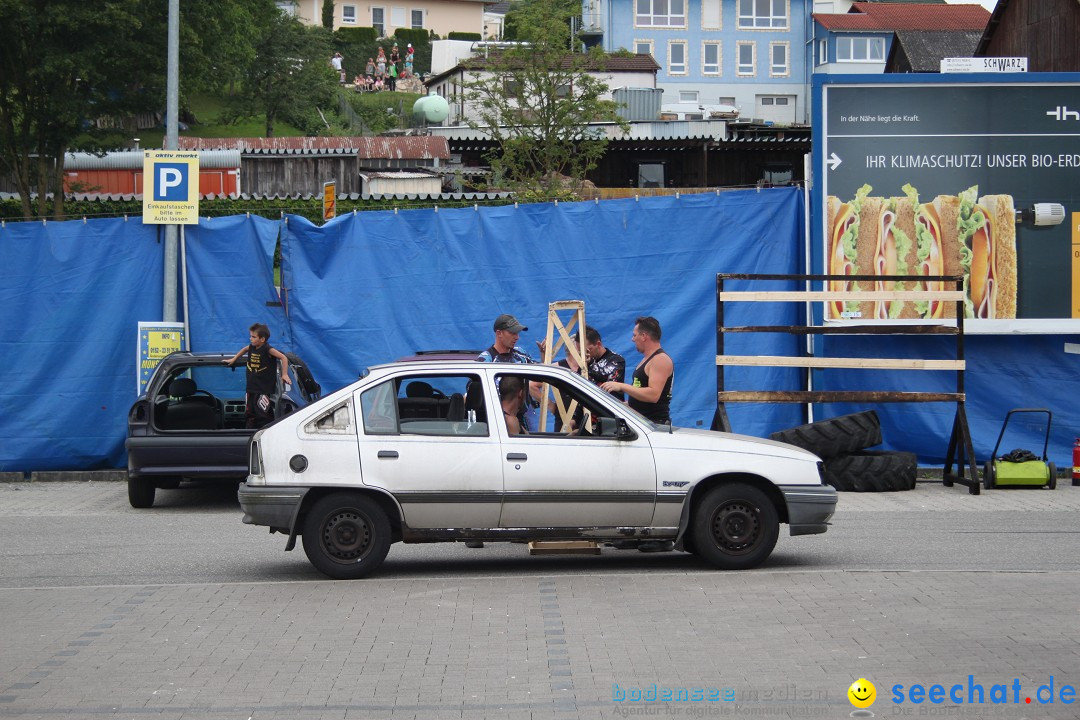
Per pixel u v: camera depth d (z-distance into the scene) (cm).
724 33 9919
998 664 832
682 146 4991
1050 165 1866
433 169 5228
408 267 1881
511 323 1445
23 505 1636
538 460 1138
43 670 838
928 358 1869
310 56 8788
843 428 1734
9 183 4966
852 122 1862
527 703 761
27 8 3438
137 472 1558
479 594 1064
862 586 1077
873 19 9744
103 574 1177
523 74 4759
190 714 745
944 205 1869
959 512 1541
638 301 1889
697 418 1872
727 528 1156
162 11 3634
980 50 3397
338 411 1143
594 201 1895
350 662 854
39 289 1836
